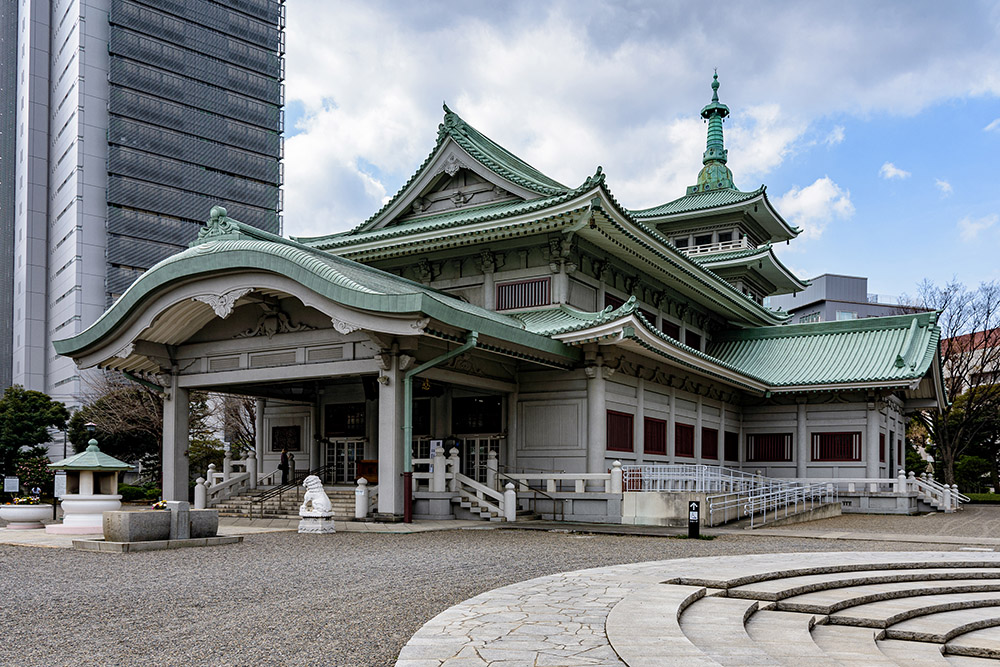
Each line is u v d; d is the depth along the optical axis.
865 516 35.62
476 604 10.80
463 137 34.09
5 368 108.31
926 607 12.62
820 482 37.81
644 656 7.80
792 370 42.28
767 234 60.56
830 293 102.44
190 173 101.31
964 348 65.69
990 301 61.91
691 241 56.94
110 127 94.00
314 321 25.97
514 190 33.22
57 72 101.06
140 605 11.38
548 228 30.30
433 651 8.12
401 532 22.09
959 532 25.64
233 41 108.31
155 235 96.12
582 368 29.28
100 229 92.50
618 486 26.34
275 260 23.52
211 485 32.78
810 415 41.91
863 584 14.09
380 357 24.00
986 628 12.16
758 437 43.25
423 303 21.59
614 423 29.98
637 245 33.06
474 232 31.42
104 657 8.50
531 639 8.68
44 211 101.62
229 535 21.39
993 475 68.94
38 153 102.12
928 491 40.00
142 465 58.75
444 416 32.06
